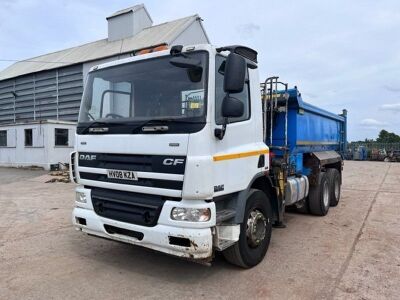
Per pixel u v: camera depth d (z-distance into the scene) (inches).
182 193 157.8
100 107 194.4
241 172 185.2
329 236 262.8
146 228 167.8
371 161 1321.4
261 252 205.8
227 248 189.8
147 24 912.3
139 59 184.5
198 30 848.9
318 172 318.7
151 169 166.9
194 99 162.1
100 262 205.9
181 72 169.0
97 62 825.5
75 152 203.9
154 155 165.6
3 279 182.1
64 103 917.2
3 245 237.9
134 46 784.3
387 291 169.8
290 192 260.2
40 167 840.3
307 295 165.8
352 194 468.4
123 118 181.9
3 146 922.7
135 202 172.7
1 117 1096.8
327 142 367.9
